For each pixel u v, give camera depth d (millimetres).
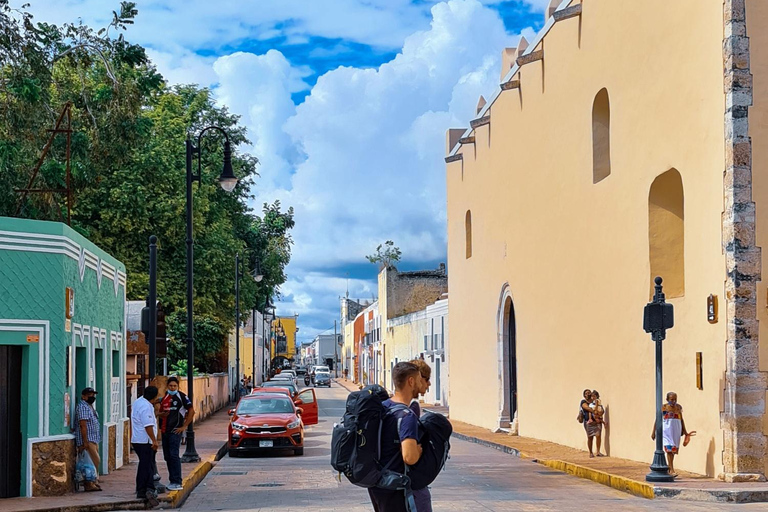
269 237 64500
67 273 15133
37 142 24781
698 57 17578
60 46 26281
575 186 25031
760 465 15867
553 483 17797
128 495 14828
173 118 43906
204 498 16156
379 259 93000
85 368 16812
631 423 20953
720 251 16609
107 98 26500
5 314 14219
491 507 13977
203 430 35625
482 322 37156
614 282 22031
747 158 16156
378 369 84062
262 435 25547
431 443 7012
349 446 6949
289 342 173875
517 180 31391
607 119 23625
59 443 14711
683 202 19234
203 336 45906
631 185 20938
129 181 39250
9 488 14312
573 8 24500
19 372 14547
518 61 28391
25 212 24891
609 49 22359
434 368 57188
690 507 13883
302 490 17156
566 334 25938
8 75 23922
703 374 17266
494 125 34719
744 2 16297
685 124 18156
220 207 46219
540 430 28797
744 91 16219
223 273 44156
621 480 16594
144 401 14492
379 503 7094
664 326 16344
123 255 39719
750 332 16016
